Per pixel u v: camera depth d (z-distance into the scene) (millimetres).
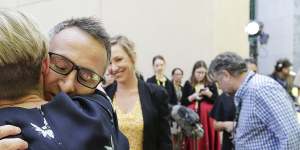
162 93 2477
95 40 1047
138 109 2398
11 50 851
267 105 2301
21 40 862
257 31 7992
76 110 864
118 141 1019
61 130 831
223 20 6469
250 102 2379
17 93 876
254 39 12508
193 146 4676
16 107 857
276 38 12695
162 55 6234
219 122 4199
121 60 2443
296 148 2250
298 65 11844
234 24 6547
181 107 4465
